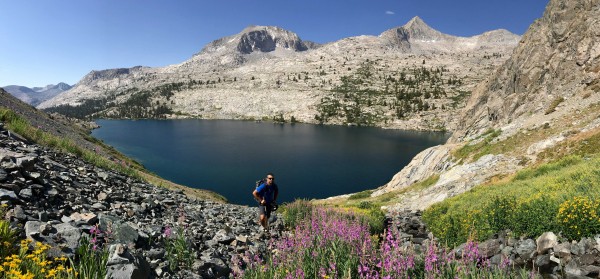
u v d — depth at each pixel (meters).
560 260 9.68
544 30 66.19
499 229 12.63
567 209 10.59
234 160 138.38
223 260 9.67
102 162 23.20
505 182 30.16
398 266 6.59
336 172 120.44
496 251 11.36
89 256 6.15
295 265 7.46
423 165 55.66
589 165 19.11
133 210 12.05
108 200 12.34
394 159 147.50
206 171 116.69
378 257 7.47
